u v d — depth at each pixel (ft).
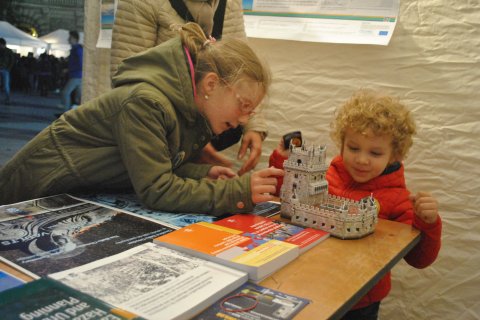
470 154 4.65
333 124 4.73
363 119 3.72
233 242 2.53
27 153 3.74
